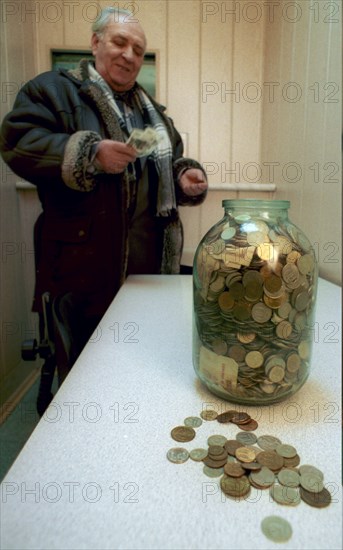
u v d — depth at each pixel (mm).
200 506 314
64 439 400
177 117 1913
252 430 416
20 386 1720
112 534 286
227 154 1948
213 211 1854
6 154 1175
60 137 1115
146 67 1860
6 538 281
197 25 1846
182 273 1666
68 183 1114
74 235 1275
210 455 375
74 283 1305
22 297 1754
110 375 555
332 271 1170
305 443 393
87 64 1374
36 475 347
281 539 283
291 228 459
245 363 433
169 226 1513
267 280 411
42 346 972
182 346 672
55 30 1803
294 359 439
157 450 383
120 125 1333
